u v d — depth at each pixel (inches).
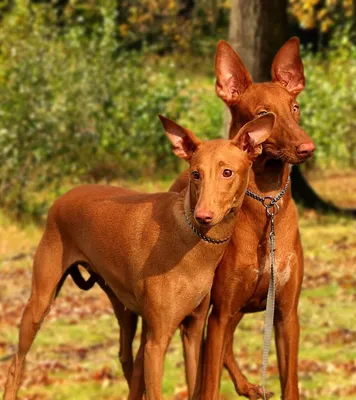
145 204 302.2
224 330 304.5
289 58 313.1
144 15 1662.2
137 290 297.0
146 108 1123.9
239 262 296.7
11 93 928.3
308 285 672.4
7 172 895.1
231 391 457.4
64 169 954.1
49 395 460.8
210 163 268.2
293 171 936.9
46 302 335.0
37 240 847.7
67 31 1237.7
